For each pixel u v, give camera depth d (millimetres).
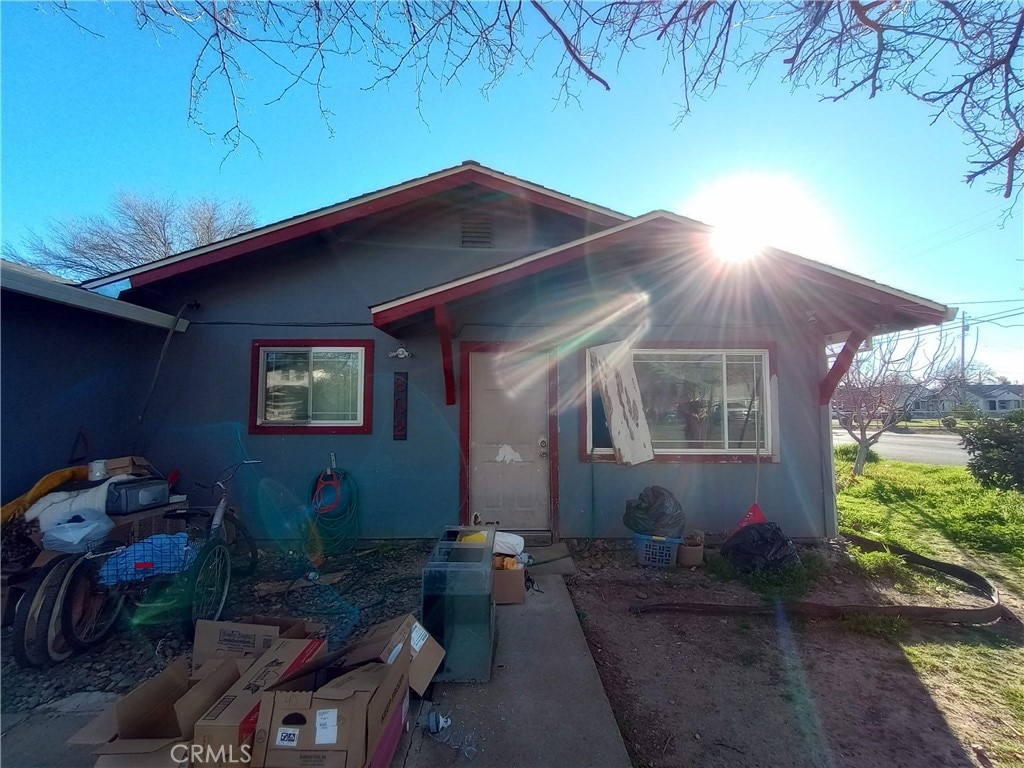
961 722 2875
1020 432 9633
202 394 6023
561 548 5727
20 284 3980
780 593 4582
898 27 3094
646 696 3076
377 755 2172
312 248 6227
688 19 3023
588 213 6172
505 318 6102
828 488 6070
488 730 2674
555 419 6059
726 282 6121
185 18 2648
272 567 5266
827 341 6688
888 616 4059
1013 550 5941
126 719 2164
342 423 6086
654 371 6156
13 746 2605
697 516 6012
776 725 2824
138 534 4418
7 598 3637
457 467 6020
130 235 18984
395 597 4488
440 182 6051
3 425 4406
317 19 2811
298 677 2316
